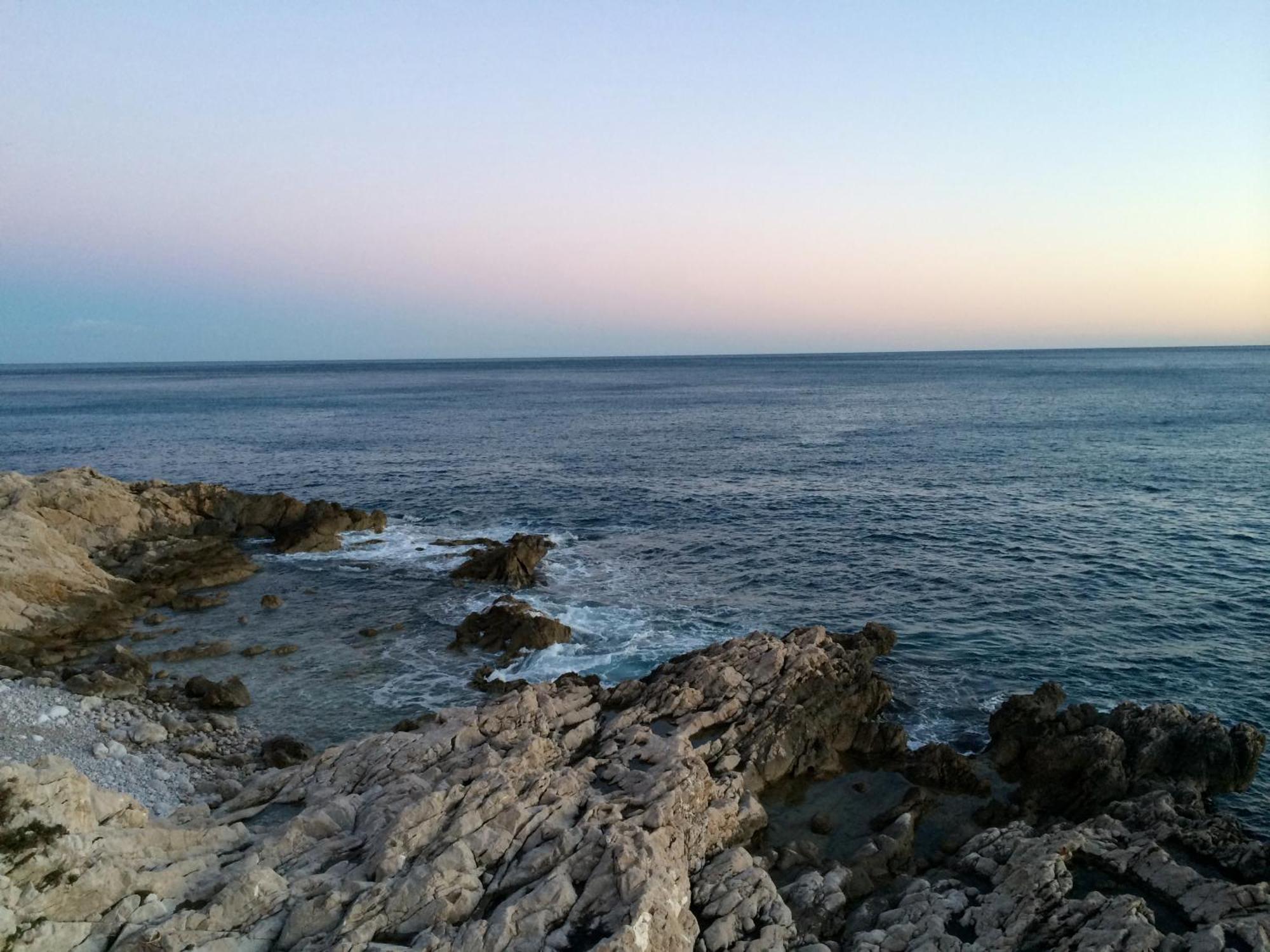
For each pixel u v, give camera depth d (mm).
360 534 49844
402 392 182875
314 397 165250
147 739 23438
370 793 18625
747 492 60688
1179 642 32062
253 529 49344
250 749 24109
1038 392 152625
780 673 25328
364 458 78938
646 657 31047
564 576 41312
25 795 13594
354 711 26844
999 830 19609
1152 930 14609
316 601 37938
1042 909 15891
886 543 46156
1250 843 18328
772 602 37062
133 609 35625
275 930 14000
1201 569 40469
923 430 96438
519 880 15289
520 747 19828
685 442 88125
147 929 13297
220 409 134625
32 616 32406
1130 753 22766
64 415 123625
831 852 19859
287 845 16281
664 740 20734
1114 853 17781
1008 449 79000
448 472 70625
